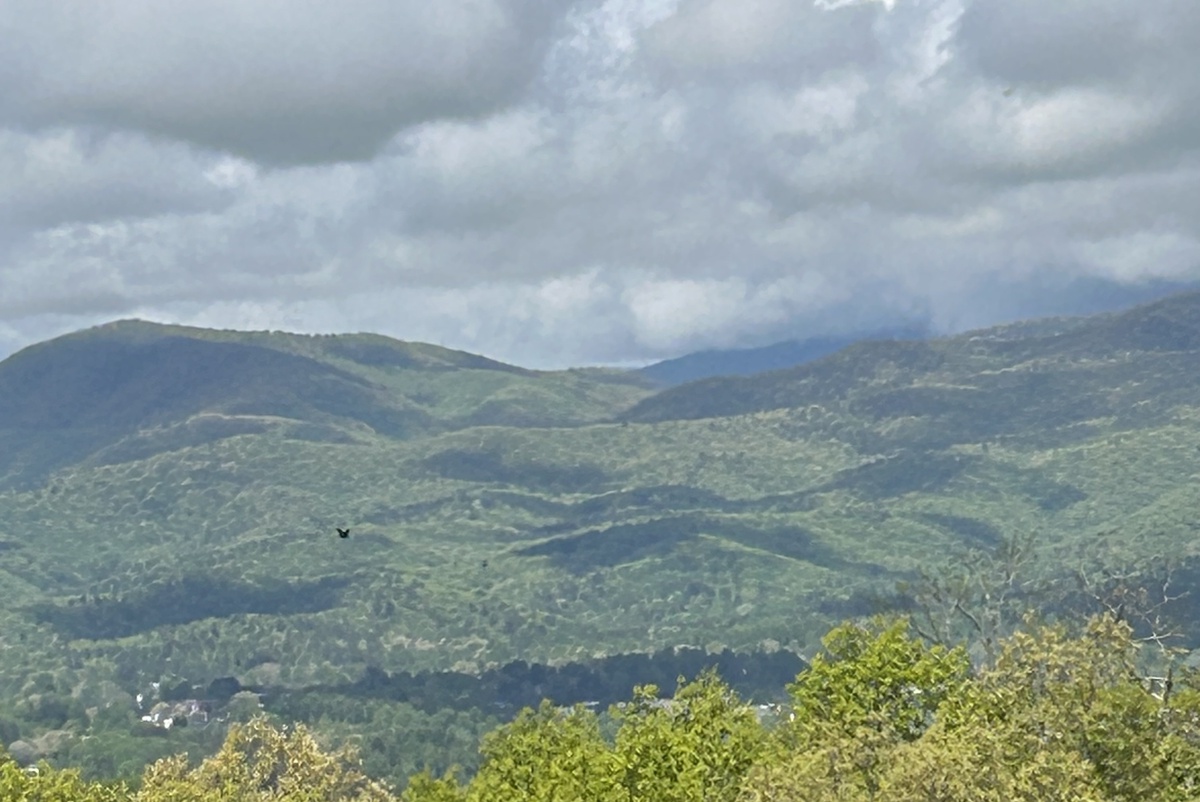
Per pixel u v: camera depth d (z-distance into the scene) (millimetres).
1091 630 66750
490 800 97312
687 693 89438
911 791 54156
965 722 65625
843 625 87688
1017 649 68125
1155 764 60406
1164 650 76125
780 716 96125
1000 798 53438
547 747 101812
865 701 82438
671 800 80125
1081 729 61531
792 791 59281
